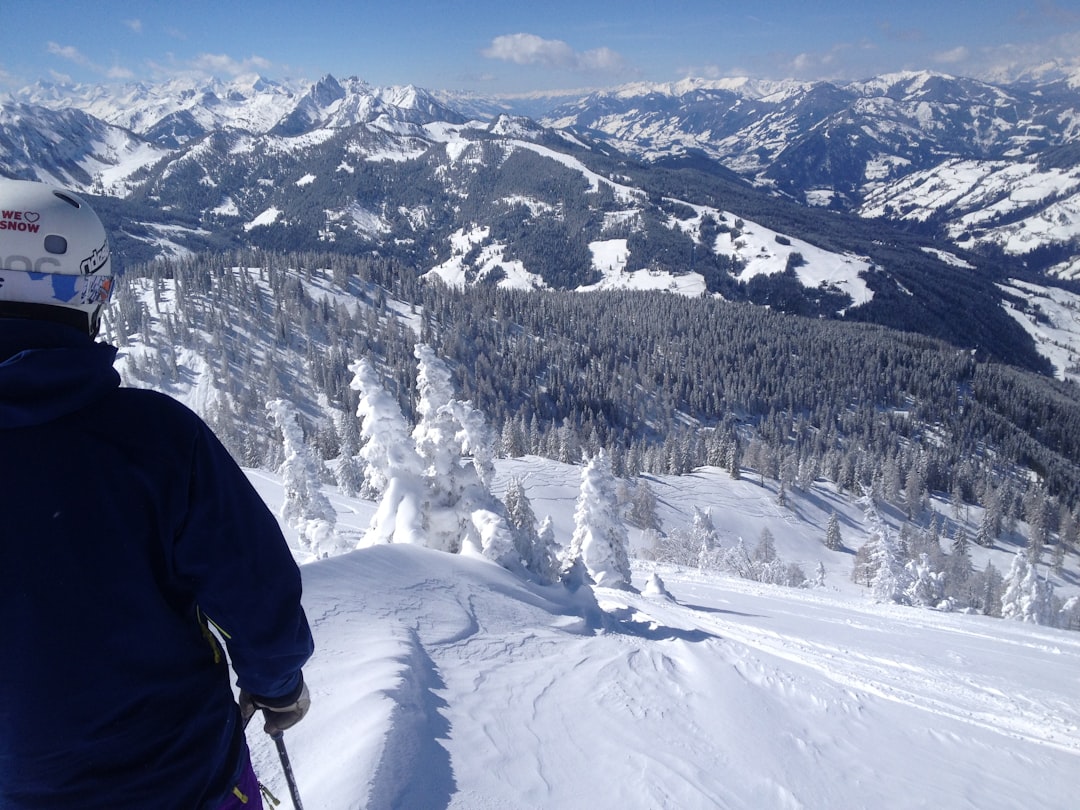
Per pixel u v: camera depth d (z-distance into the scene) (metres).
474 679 5.16
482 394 126.19
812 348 175.12
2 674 1.13
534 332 170.25
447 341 144.00
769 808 4.15
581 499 19.47
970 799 4.88
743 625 11.66
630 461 91.50
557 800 3.70
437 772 3.57
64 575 1.13
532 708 4.85
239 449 86.19
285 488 26.25
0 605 1.10
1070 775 5.61
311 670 4.50
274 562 1.43
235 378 120.38
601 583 18.89
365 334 145.00
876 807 4.49
